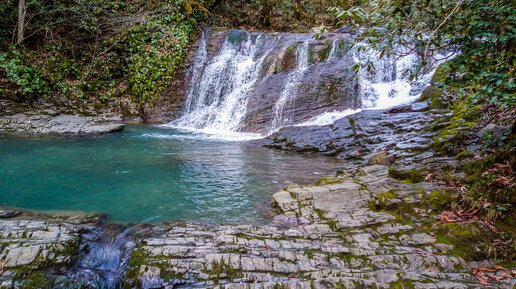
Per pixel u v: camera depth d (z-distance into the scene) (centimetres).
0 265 286
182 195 502
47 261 298
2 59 1014
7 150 723
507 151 407
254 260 305
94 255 325
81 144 812
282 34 1299
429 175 454
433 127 668
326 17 1566
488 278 289
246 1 1667
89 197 481
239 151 800
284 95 1060
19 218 388
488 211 360
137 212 432
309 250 327
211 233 362
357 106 975
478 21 254
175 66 1259
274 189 539
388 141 721
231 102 1152
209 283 282
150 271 290
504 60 256
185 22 1355
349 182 488
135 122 1155
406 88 984
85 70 1184
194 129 1089
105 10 1283
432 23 292
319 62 1119
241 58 1275
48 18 1194
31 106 1018
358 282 278
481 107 568
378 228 369
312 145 805
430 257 313
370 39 296
